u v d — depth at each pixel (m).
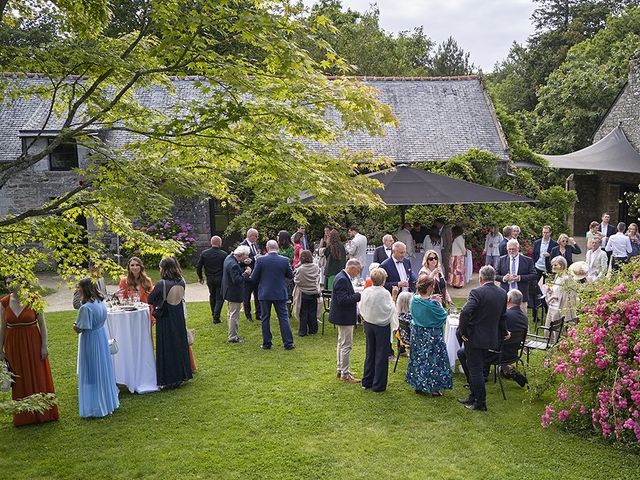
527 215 17.94
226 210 19.66
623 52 30.19
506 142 19.25
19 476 5.54
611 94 29.42
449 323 8.16
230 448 6.05
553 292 8.88
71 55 5.26
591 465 5.63
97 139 5.85
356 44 31.61
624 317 6.07
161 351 7.61
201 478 5.48
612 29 35.59
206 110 5.15
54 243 6.00
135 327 7.59
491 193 11.87
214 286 10.94
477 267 16.95
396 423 6.62
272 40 5.07
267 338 9.42
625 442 5.95
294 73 5.46
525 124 34.38
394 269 9.46
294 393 7.51
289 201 6.70
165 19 5.10
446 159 18.34
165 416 6.86
